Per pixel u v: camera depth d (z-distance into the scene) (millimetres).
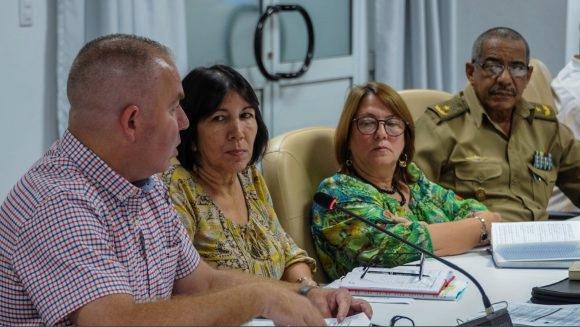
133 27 3615
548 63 4984
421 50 4938
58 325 1614
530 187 3139
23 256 1639
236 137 2307
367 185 2629
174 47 3775
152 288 1834
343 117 2686
